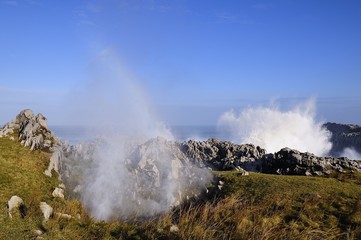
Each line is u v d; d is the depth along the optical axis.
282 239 23.05
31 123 42.41
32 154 36.78
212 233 23.89
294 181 37.84
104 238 22.20
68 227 22.80
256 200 32.16
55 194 30.45
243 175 41.78
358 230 24.44
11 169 31.42
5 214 22.14
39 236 19.86
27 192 27.98
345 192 33.38
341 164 47.91
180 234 23.33
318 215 27.42
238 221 25.72
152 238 22.47
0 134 39.47
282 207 29.59
